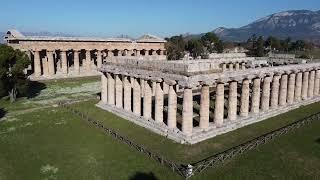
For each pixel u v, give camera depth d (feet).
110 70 218.79
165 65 170.91
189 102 162.20
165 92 244.63
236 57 315.17
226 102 243.60
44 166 140.05
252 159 143.13
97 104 237.66
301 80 239.09
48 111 224.74
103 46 413.80
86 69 401.08
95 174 132.36
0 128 188.75
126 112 207.21
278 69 212.64
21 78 258.57
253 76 193.47
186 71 157.58
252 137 170.09
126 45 436.35
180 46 598.75
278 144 159.84
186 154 149.07
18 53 256.52
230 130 179.63
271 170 133.28
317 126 187.93
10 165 141.38
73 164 141.38
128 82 206.80
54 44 369.91
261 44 597.93
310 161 141.90
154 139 168.45
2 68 237.66
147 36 476.54
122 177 129.59
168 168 135.95
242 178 126.41
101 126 187.62
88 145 162.40
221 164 137.80
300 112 220.23
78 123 197.26
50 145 162.91
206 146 157.89
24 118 208.44
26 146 161.79
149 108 191.01
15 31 371.15
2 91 242.99
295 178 126.93
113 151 154.71
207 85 167.22
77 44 388.57
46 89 303.27
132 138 170.71
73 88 309.63
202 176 128.06
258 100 201.87
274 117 207.10
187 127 165.17
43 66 371.15
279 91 226.99
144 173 132.26
